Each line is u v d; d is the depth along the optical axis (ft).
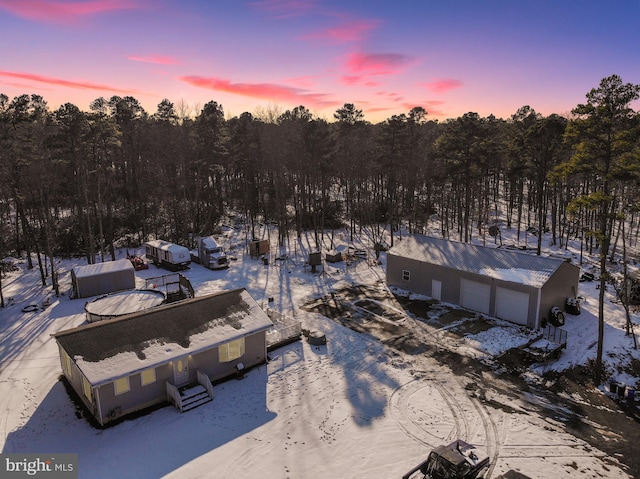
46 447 53.67
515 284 89.66
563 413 61.11
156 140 217.36
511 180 194.90
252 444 54.70
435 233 185.57
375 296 107.55
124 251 155.22
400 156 176.24
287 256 144.87
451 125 206.49
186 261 130.93
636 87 60.29
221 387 67.77
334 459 52.19
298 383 68.80
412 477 48.78
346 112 254.88
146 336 65.05
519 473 49.57
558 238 171.01
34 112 110.01
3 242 143.95
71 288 109.60
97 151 135.74
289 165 195.93
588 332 85.92
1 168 109.81
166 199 191.83
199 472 49.75
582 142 66.13
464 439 55.62
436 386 67.72
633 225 187.21
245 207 193.98
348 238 175.42
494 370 72.38
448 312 97.25
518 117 229.45
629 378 70.64
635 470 50.16
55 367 72.90
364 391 66.49
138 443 54.60
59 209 190.19
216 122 202.08
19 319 92.58
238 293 79.87
